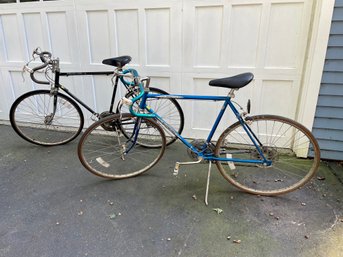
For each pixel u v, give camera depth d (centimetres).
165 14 248
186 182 216
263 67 242
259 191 199
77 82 296
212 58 252
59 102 283
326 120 228
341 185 208
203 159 198
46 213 183
